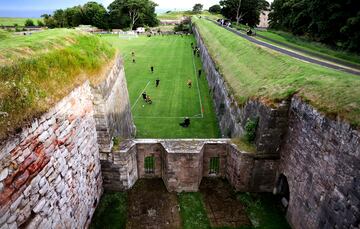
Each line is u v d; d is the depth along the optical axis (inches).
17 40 485.1
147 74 1617.9
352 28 1029.8
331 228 393.7
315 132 438.9
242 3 3230.8
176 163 574.2
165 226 520.1
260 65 850.1
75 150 449.4
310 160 452.4
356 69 767.1
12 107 307.7
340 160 377.7
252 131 581.3
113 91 637.3
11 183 286.2
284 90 544.7
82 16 3850.9
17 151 296.8
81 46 568.7
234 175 601.9
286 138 535.5
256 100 597.9
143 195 593.6
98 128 546.6
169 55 2144.4
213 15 4891.7
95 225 518.3
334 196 388.2
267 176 581.9
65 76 443.8
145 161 691.4
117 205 565.0
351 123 362.9
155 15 4394.7
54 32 591.8
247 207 564.7
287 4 1855.3
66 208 417.4
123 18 3909.9
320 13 1262.3
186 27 3737.7
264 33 1977.1
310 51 1108.5
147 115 1049.5
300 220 482.3
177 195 596.4
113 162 572.4
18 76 346.9
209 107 1123.9
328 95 448.8
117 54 757.3
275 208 562.9
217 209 560.1
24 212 309.6
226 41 1407.5
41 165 345.4
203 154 615.2
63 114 408.5
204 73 1609.3
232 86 841.5
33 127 327.9
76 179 454.6
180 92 1301.7
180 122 989.8
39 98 357.1
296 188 497.4
